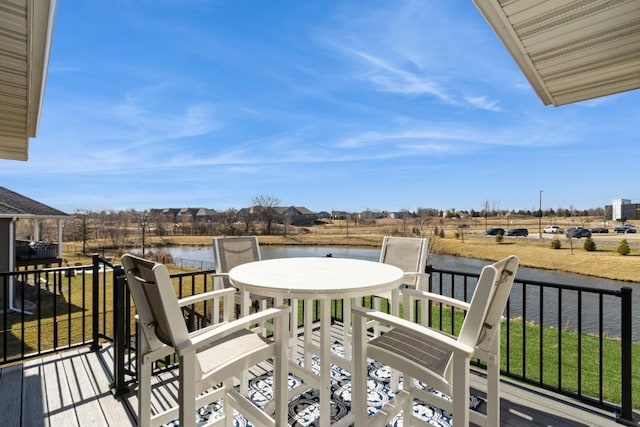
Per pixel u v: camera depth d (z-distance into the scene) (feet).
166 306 4.44
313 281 6.33
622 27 5.87
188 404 4.49
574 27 5.94
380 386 8.13
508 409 6.97
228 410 6.29
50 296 32.55
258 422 5.53
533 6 5.52
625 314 6.59
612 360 11.28
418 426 5.97
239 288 6.47
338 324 12.71
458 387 4.37
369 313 5.20
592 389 9.15
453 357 4.43
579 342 7.32
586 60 6.86
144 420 5.45
